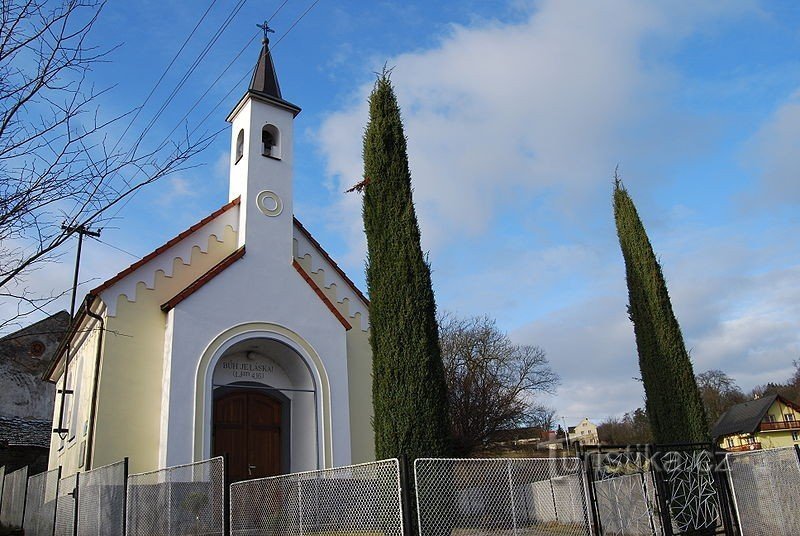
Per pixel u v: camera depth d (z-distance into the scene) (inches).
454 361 1957.4
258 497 390.9
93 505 500.4
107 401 611.2
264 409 708.0
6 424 1174.3
